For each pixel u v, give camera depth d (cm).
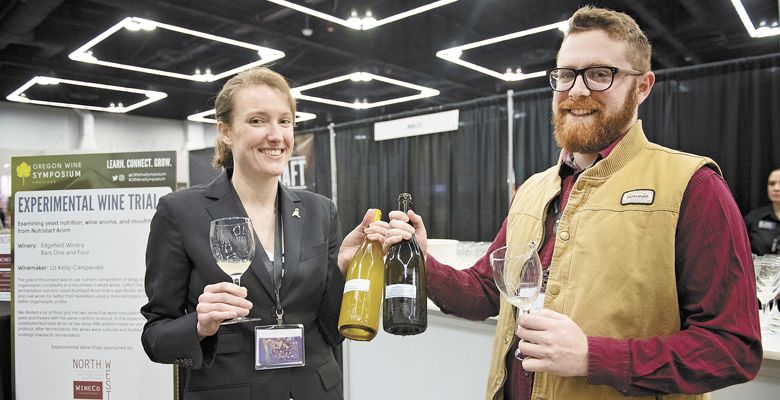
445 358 257
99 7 487
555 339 93
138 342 224
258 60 617
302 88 681
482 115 503
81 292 228
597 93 108
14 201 234
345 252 145
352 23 400
